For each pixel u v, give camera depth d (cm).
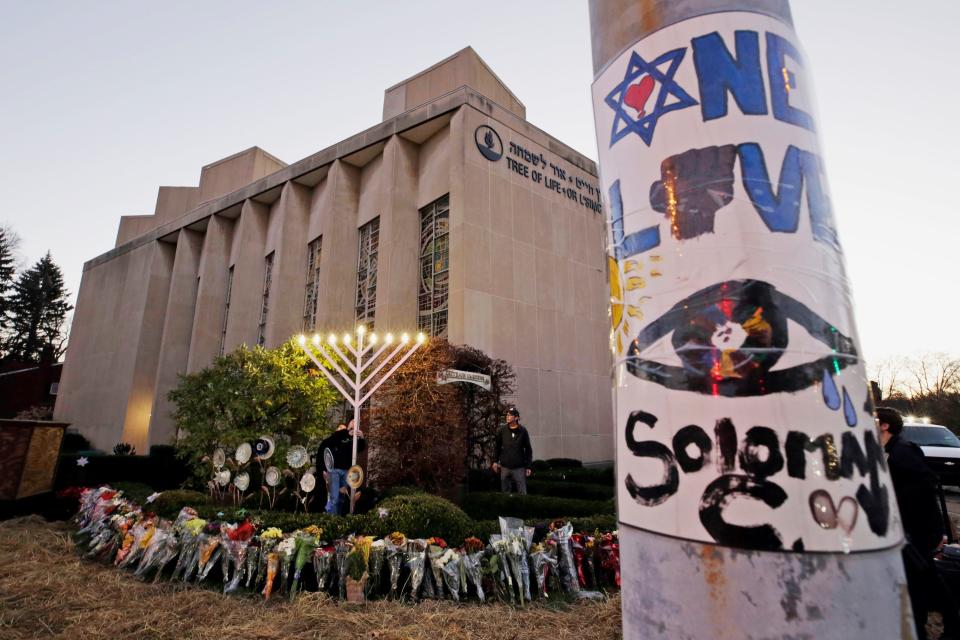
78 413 2616
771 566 108
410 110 1554
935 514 286
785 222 129
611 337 152
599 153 170
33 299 4681
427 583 389
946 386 4231
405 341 672
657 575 121
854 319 132
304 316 1839
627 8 166
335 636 317
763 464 113
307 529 419
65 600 374
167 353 2214
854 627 105
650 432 130
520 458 735
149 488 728
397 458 852
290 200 1906
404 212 1520
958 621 286
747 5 148
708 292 127
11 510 680
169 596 384
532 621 340
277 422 749
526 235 1485
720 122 138
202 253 2400
